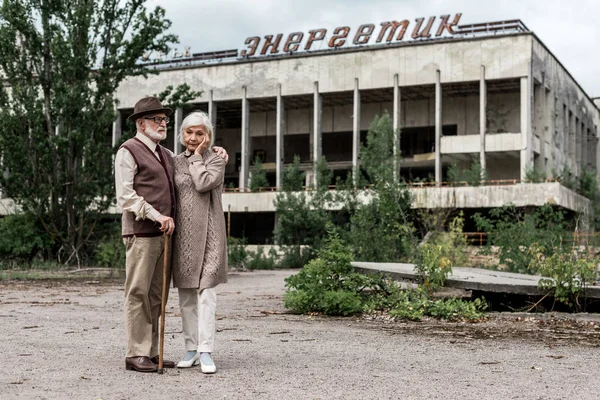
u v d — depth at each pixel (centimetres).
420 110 5728
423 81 5122
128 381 486
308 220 3734
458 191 4641
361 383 488
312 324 895
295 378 504
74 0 2652
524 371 550
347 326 880
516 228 1811
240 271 2927
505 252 1778
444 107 5647
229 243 3406
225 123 6594
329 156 6269
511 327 891
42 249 2681
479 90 5406
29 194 2628
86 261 2711
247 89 5628
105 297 1345
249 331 801
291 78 5509
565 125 5856
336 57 5391
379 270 1137
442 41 5088
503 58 4934
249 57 5738
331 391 459
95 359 585
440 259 1108
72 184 2662
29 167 2602
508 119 5462
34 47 2630
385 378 510
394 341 732
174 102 2856
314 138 5434
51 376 505
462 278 1123
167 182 540
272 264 3400
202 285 531
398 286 1109
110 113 2714
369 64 5294
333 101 5866
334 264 1066
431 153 5219
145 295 532
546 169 5275
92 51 2692
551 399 446
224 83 5691
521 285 1065
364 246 2567
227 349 651
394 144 3762
